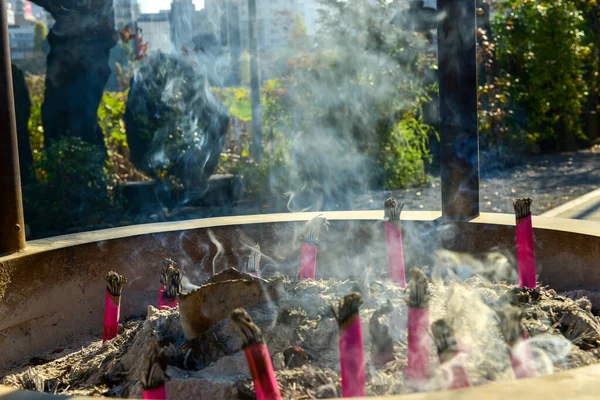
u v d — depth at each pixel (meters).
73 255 3.44
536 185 10.75
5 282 3.14
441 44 3.79
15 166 3.29
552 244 3.30
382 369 2.16
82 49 9.31
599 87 16.45
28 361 3.14
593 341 2.41
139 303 3.69
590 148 15.40
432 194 9.88
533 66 13.88
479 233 3.55
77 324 3.47
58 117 9.44
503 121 13.08
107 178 9.12
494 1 13.87
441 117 3.80
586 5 15.79
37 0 8.98
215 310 2.46
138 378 2.40
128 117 9.55
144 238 3.70
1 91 3.23
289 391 2.07
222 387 2.12
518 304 2.59
